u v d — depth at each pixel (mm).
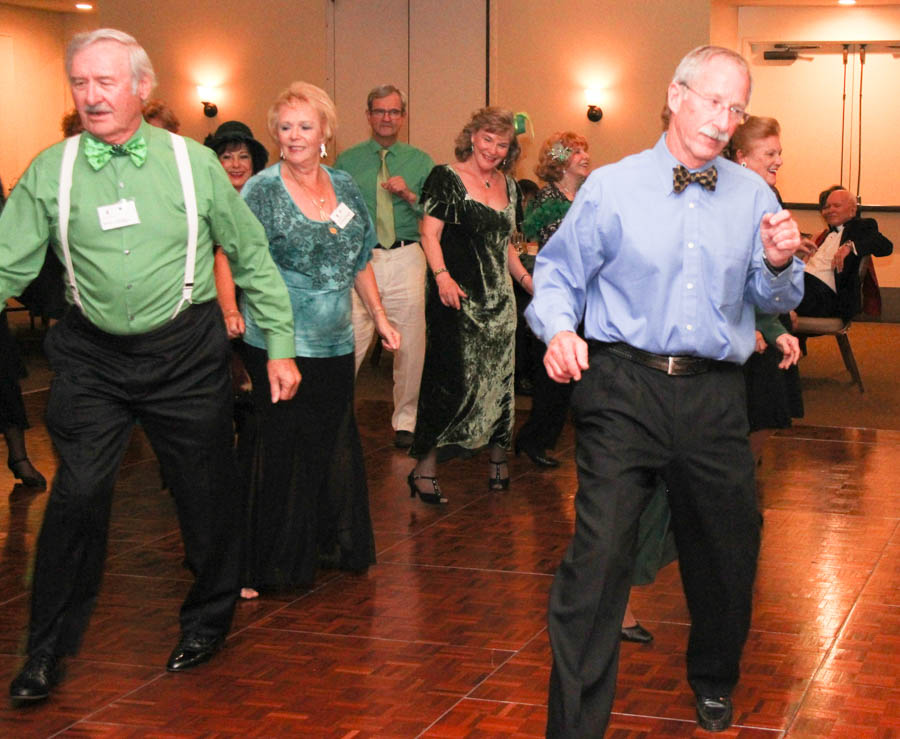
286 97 4066
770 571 4512
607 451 2760
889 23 13375
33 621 3287
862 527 5148
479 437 5590
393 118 6934
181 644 3555
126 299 3129
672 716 3189
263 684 3414
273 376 3512
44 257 3195
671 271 2740
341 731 3098
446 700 3303
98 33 3016
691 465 2805
